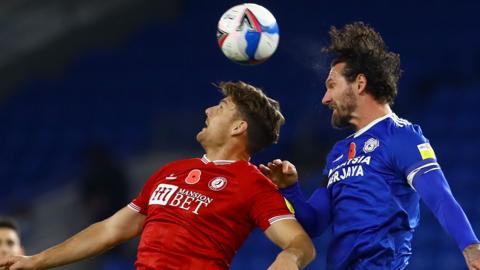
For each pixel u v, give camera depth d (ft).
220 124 56.80
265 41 56.08
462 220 48.83
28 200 180.34
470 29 187.83
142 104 195.52
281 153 165.58
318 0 207.72
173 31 216.33
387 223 52.80
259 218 53.47
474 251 47.47
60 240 170.60
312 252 51.72
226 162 55.88
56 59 220.23
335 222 54.70
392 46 188.85
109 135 189.06
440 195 50.08
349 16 200.64
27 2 224.33
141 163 180.04
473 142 157.17
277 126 57.72
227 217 53.67
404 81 176.86
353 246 53.21
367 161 53.57
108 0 223.92
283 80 188.75
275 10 207.72
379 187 52.95
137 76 205.46
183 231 53.16
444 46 184.44
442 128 162.09
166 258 52.85
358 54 55.11
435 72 177.58
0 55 217.97
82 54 219.82
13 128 201.16
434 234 140.56
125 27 222.48
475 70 175.94
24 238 172.04
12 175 188.44
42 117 201.77
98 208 154.40
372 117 54.95
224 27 56.65
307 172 156.87
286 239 52.13
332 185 55.57
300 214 55.67
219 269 53.47
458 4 196.44
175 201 54.29
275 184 56.59
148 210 55.88
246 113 56.65
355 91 54.95
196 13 219.82
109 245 58.95
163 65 206.39
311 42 192.44
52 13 224.12
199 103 190.39
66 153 188.55
